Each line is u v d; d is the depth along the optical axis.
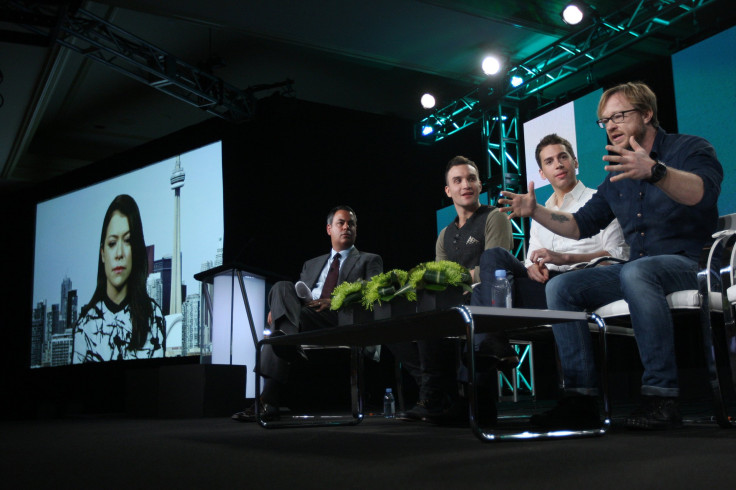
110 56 6.61
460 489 0.97
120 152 8.45
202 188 7.02
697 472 1.05
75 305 8.12
